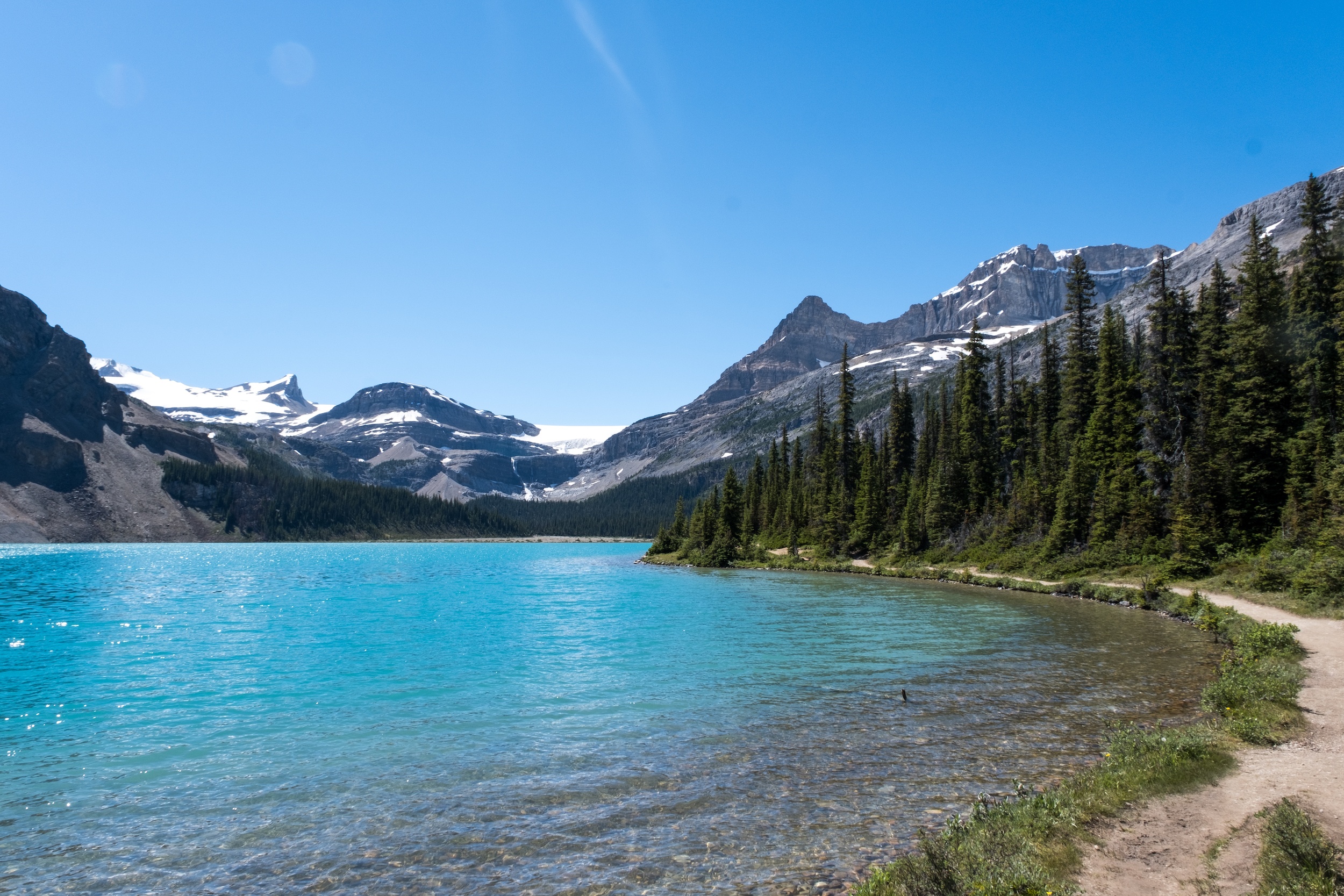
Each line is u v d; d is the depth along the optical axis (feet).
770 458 514.68
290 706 81.56
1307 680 75.46
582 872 40.81
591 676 95.20
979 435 336.49
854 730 68.28
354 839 45.88
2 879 41.27
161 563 426.10
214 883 40.57
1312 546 160.76
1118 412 260.42
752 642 121.39
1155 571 197.06
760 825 46.80
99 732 71.51
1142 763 51.57
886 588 230.68
